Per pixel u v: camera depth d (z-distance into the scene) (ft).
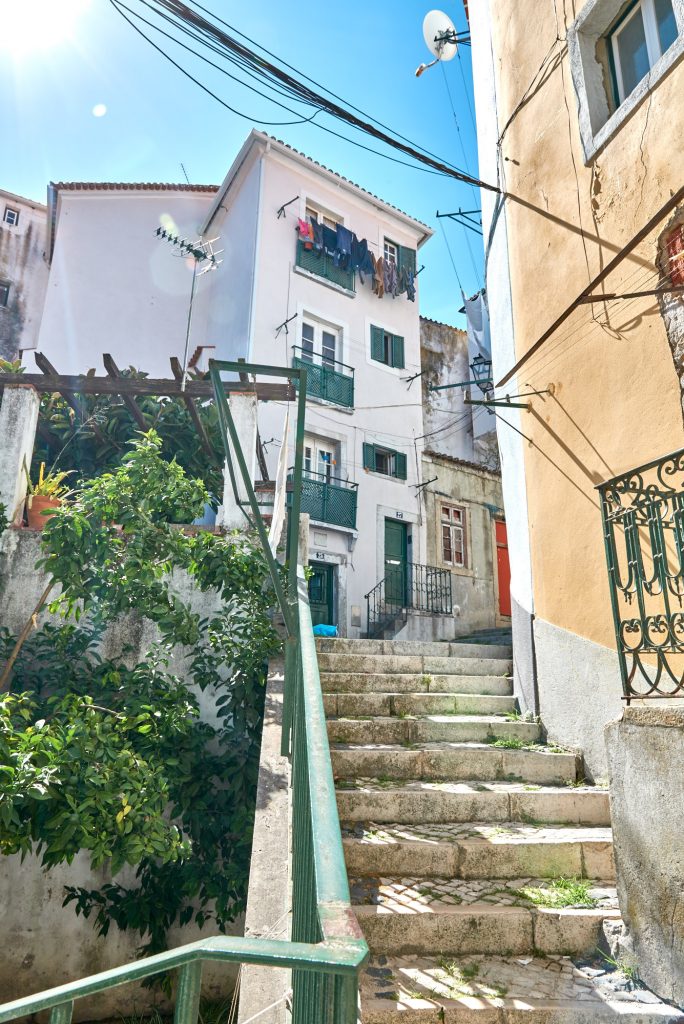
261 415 44.86
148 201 57.62
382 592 47.70
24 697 13.97
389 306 55.88
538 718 16.80
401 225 58.44
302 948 3.27
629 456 14.61
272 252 48.67
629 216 15.14
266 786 10.72
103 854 12.53
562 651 16.15
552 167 18.40
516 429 19.42
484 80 23.57
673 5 14.34
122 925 15.06
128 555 16.42
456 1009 7.49
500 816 12.37
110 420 27.55
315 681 7.74
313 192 52.60
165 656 17.81
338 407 48.78
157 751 15.38
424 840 11.05
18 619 17.71
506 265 20.74
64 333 53.72
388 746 14.69
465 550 53.16
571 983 8.27
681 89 13.82
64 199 56.65
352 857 10.65
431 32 26.63
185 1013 3.26
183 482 17.28
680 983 7.75
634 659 10.20
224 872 14.92
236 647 16.88
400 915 9.09
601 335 15.85
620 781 9.29
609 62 17.34
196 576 17.25
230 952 3.26
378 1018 7.38
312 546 44.91
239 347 47.19
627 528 10.64
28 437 20.27
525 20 20.36
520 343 19.60
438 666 19.60
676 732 8.32
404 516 50.44
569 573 16.29
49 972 15.11
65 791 12.53
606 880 10.68
